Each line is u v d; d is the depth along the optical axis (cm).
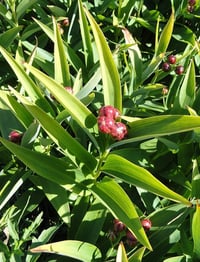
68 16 34
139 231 20
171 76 34
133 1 35
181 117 20
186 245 25
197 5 37
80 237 24
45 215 29
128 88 30
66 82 25
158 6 39
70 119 26
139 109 30
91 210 25
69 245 22
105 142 22
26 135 24
